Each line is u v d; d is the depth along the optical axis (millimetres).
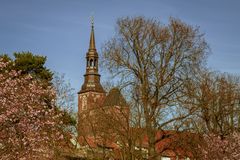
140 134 49500
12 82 30016
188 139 51688
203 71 58438
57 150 44344
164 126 50875
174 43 54062
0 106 28391
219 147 51125
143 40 54688
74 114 52844
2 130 27891
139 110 50219
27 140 28297
